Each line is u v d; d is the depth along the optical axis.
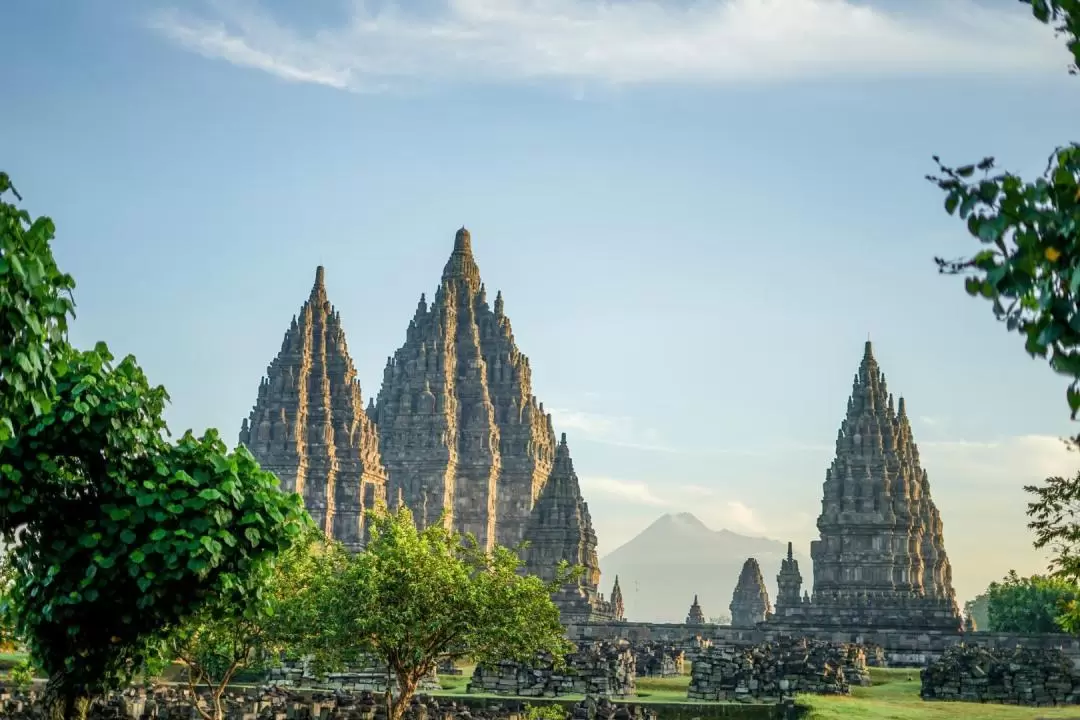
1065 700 93.62
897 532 156.38
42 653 35.19
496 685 95.38
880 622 147.25
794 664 95.00
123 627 35.00
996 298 17.45
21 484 32.22
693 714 88.19
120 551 32.88
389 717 58.75
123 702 65.75
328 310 190.50
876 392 162.25
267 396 182.00
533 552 171.38
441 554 59.97
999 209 17.06
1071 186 16.66
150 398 34.06
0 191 25.61
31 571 34.75
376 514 63.62
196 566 32.88
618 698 95.00
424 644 58.41
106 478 33.16
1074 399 17.19
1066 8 16.84
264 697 74.56
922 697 95.75
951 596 190.12
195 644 55.84
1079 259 16.61
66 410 31.56
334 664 60.31
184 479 33.16
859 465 158.62
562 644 61.47
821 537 158.38
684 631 146.25
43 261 27.00
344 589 57.69
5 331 25.59
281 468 177.88
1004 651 110.25
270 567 36.06
